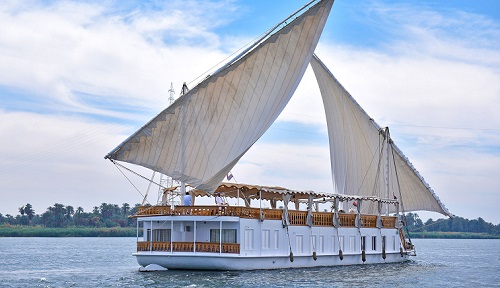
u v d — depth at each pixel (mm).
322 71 81812
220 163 63031
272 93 63969
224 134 63281
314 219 63688
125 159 61812
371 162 83062
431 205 84000
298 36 63062
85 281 55219
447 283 59281
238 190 61031
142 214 59031
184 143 62719
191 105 62625
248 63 62438
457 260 105500
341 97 82188
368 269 66438
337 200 66438
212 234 56719
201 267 56031
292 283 51219
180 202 62188
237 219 55438
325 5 62031
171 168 62906
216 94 62750
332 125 85750
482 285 59281
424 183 82875
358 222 68938
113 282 53406
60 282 54906
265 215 58375
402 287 53062
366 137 82562
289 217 60688
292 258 60344
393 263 75812
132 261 95500
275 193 62406
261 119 64062
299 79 64750
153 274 55250
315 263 63469
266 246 58188
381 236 72812
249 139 63594
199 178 62844
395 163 82500
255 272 56562
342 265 66750
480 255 132125
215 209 55656
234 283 49531
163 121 62094
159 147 62375
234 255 55000
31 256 114875
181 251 55938
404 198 84625
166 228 58000
